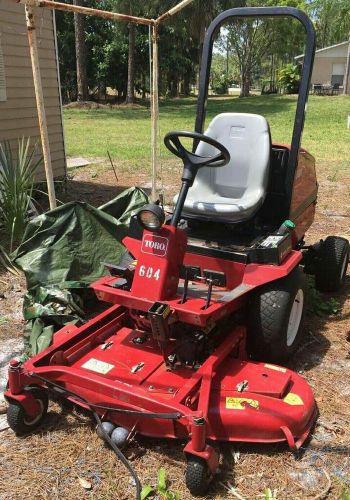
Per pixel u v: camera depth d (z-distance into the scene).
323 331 3.94
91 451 2.73
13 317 4.21
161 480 2.46
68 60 32.09
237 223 3.39
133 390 2.59
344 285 4.75
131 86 30.59
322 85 39.44
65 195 8.28
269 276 3.09
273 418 2.62
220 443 2.76
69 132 17.19
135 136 16.11
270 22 46.91
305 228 4.25
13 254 4.38
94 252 4.43
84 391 2.80
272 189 3.70
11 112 7.24
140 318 3.09
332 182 9.14
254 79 87.19
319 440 2.80
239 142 3.56
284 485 2.51
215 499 2.43
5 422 2.98
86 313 4.18
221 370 2.90
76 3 25.59
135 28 29.80
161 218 2.78
